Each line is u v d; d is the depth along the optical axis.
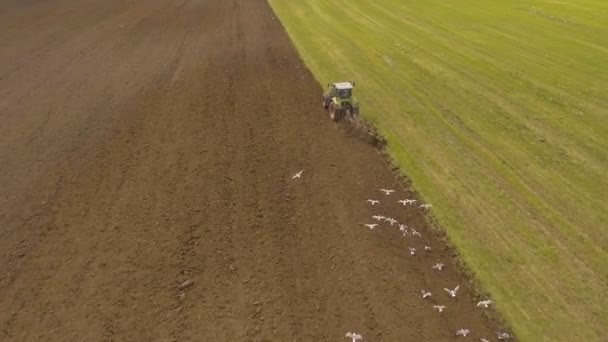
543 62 27.91
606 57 28.50
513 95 23.33
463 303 11.45
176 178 16.30
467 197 15.50
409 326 10.73
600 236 13.80
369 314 11.03
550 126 20.23
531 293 11.77
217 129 19.77
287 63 27.59
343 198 15.30
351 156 17.75
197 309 11.12
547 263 12.73
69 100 22.52
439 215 14.58
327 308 11.19
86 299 11.38
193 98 22.81
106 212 14.53
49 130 19.58
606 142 18.94
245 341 10.33
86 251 12.91
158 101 22.45
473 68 26.95
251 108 21.75
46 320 10.83
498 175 16.77
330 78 25.38
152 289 11.66
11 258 12.68
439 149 18.36
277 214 14.48
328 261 12.62
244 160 17.42
